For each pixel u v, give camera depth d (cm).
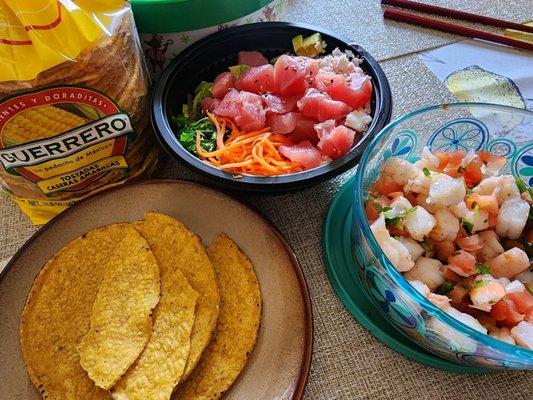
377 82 79
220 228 73
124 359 60
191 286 65
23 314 65
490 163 76
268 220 72
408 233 66
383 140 69
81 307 66
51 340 64
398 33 108
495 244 68
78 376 61
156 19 81
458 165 74
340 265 74
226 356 62
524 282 66
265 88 81
